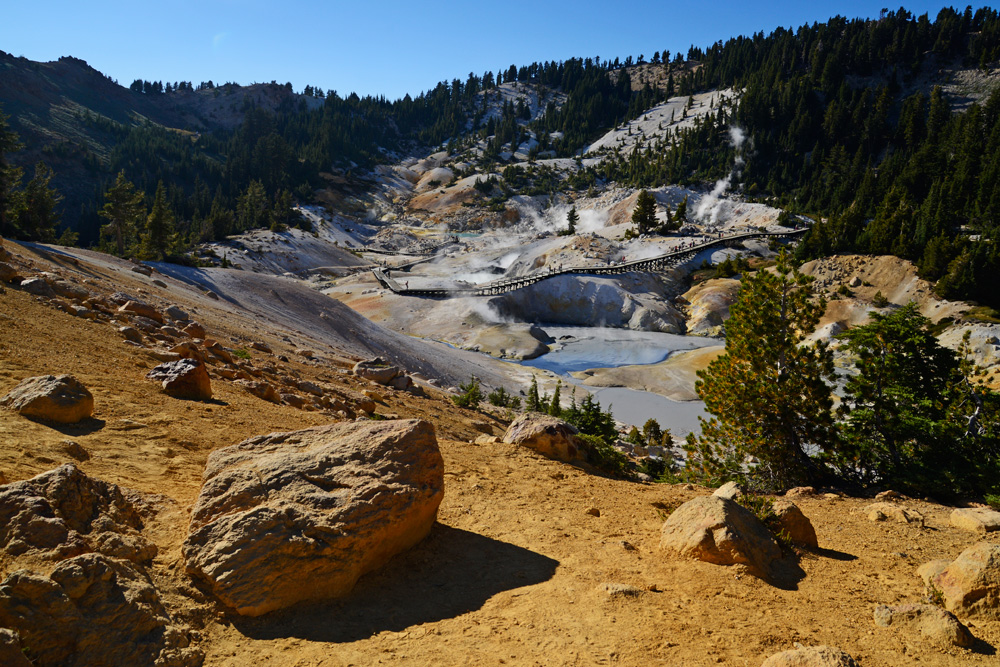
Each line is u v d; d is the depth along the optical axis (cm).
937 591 797
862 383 2003
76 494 648
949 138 15300
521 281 8900
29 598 495
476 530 957
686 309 8712
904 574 895
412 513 778
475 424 2527
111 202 8925
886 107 18412
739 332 1916
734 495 1067
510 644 622
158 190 8762
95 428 977
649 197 12581
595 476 1405
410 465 813
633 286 8994
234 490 720
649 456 3028
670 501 1230
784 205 15300
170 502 780
